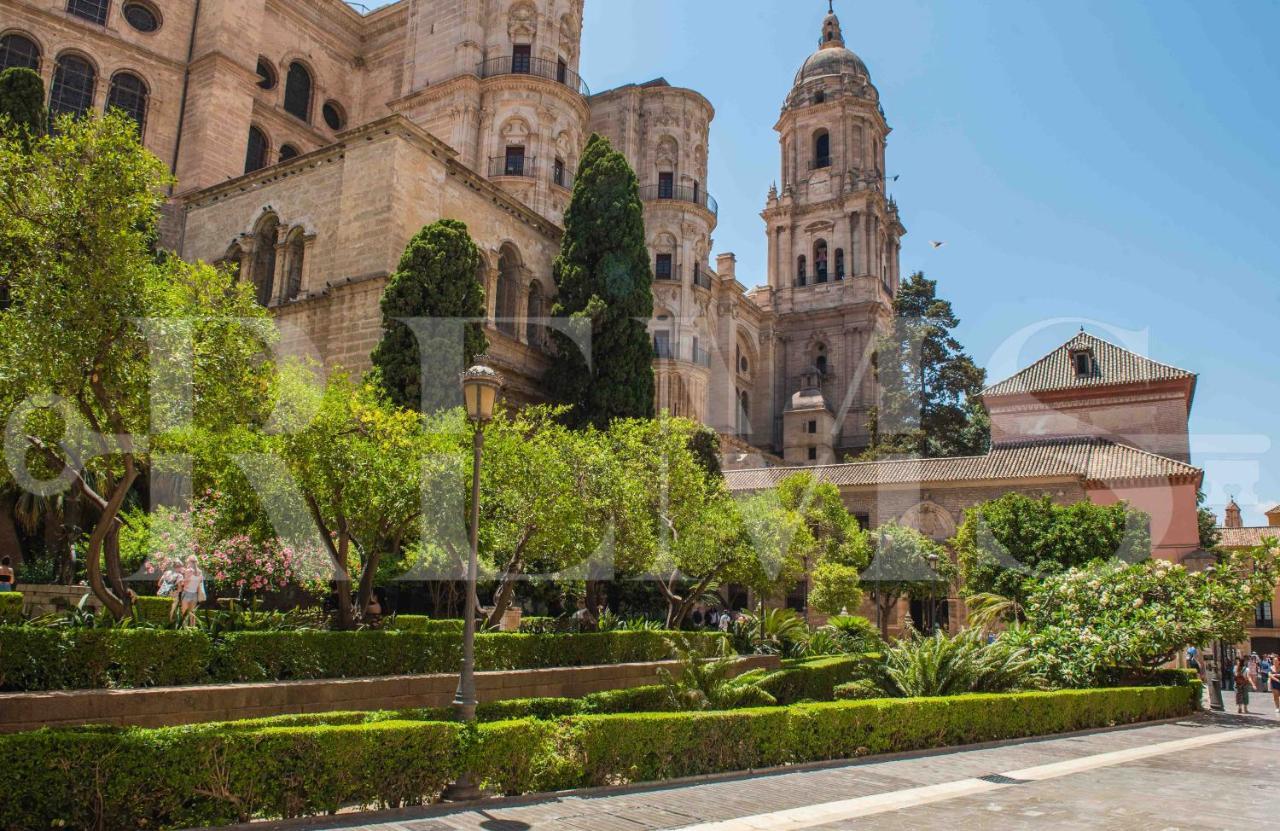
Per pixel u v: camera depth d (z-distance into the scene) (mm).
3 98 27453
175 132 40969
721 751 12359
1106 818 9500
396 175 29891
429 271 27484
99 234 13094
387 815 9055
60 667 12055
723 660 15633
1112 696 19828
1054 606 24547
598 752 11078
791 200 79750
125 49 39625
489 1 45750
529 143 43406
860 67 83500
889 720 14758
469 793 9891
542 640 18781
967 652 18766
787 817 9242
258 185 34188
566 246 36250
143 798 8117
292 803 8852
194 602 17016
